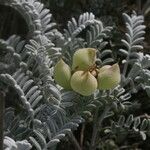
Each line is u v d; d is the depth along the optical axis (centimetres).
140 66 56
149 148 72
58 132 50
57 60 56
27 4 57
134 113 71
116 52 70
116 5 73
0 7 75
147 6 73
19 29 75
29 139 52
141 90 72
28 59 54
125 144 71
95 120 58
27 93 51
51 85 53
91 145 59
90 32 59
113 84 50
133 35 59
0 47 60
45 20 59
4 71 58
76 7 74
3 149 44
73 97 52
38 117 52
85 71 49
